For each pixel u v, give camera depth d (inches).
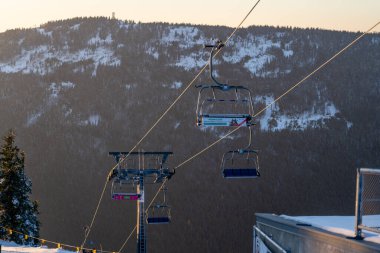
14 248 1723.7
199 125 832.3
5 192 2546.8
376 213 1128.2
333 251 915.4
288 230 1098.1
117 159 1752.0
